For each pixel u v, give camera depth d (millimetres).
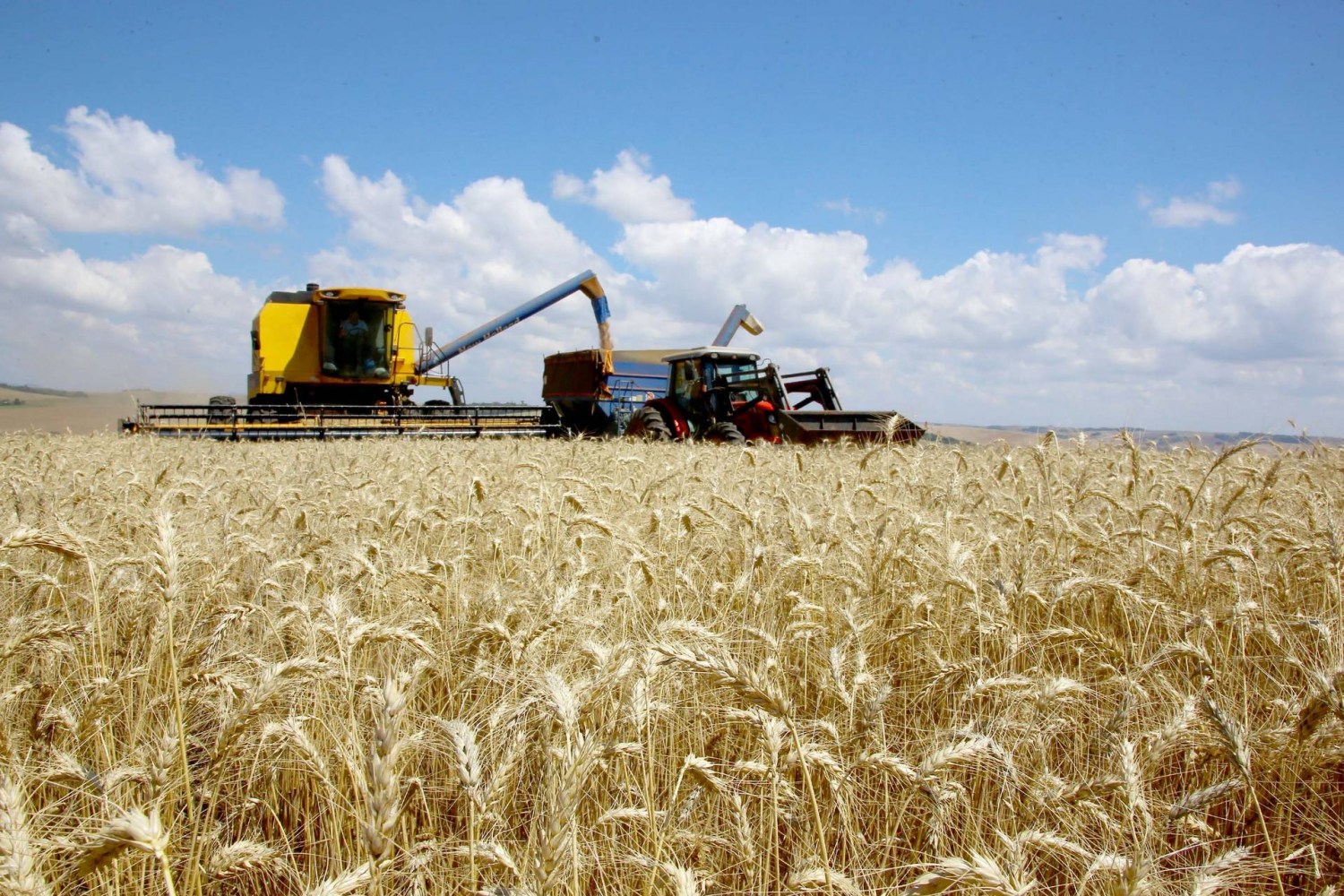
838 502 5320
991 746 2107
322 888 1670
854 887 1853
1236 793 2615
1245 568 3799
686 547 4355
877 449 6910
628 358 28438
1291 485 6203
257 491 6344
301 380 20422
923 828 2494
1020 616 3480
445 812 2701
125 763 2533
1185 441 8477
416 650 3221
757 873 2301
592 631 3197
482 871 2268
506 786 2420
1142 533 4266
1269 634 3264
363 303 20609
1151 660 2717
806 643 3311
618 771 2586
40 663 3051
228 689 2508
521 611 3260
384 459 9625
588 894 2316
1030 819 2379
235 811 2639
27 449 10148
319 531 4910
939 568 3748
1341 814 2502
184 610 3332
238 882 2410
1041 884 2254
